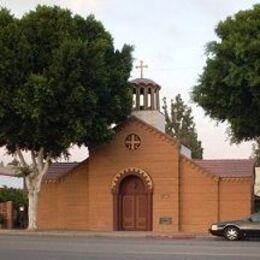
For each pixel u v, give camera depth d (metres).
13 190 52.94
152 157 44.41
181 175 44.19
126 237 37.09
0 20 41.72
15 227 48.44
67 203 45.78
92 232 41.28
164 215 43.94
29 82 39.22
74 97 39.44
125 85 43.88
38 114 39.25
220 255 22.53
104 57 42.09
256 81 36.69
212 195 43.75
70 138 40.88
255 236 34.38
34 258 21.53
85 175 45.78
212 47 39.31
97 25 43.41
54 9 42.28
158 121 49.47
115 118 43.81
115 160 44.84
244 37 37.66
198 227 43.66
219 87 39.50
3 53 39.78
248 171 44.00
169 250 24.48
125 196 44.81
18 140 42.19
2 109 40.12
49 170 46.69
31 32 40.75
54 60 39.47
